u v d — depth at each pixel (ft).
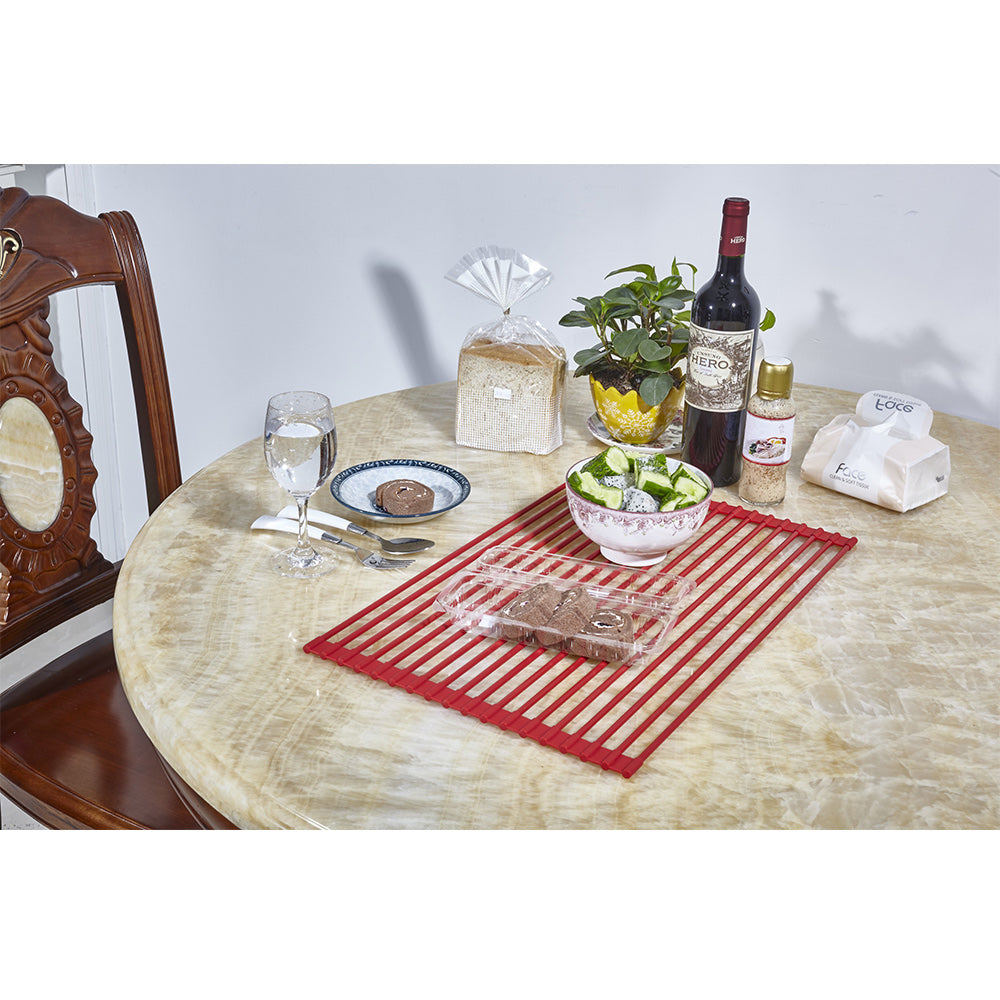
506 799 2.77
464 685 3.19
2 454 4.43
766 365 4.21
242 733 2.99
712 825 2.68
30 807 3.98
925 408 4.36
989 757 2.93
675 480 3.84
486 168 6.64
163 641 3.39
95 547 4.86
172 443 5.24
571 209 6.49
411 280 7.24
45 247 4.58
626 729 3.03
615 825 2.68
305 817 2.70
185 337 8.29
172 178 7.75
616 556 3.85
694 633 3.48
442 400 5.49
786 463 4.31
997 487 4.55
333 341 7.72
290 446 3.60
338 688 3.19
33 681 4.61
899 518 4.28
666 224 6.24
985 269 5.40
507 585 3.66
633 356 4.55
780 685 3.24
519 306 6.94
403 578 3.78
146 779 4.00
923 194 5.44
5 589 4.46
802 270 5.91
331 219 7.32
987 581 3.82
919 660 3.36
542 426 4.75
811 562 3.91
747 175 5.87
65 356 8.41
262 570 3.82
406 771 2.86
